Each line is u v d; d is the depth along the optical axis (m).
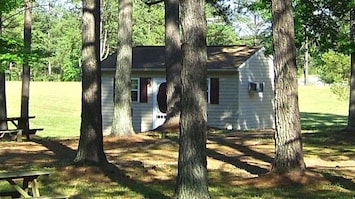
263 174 11.20
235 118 24.73
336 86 30.12
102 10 56.28
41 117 36.03
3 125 20.08
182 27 8.11
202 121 8.07
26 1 19.78
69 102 45.50
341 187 10.20
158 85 26.16
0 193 8.76
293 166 10.73
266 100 26.81
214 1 24.09
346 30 21.72
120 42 18.12
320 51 19.20
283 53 10.66
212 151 14.91
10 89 51.12
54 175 11.27
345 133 17.91
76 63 61.53
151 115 26.23
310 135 18.41
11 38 12.26
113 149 15.69
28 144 16.86
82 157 11.92
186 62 8.06
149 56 27.36
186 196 8.01
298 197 9.45
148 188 10.38
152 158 14.02
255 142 16.66
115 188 10.39
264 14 19.48
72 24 58.75
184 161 8.06
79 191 10.12
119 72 18.14
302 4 17.62
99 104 11.98
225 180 11.05
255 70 25.89
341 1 17.25
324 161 13.65
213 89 25.09
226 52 26.50
